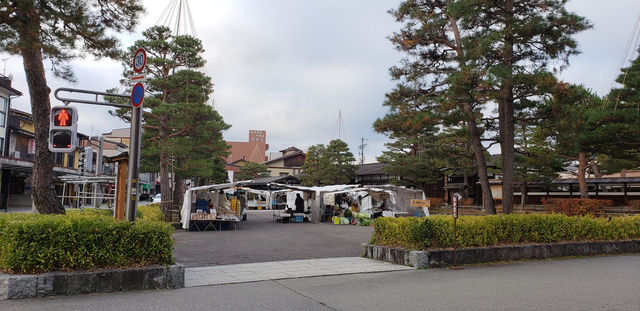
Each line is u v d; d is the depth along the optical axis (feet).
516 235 32.89
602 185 91.15
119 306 16.60
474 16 36.68
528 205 97.19
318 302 17.74
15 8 26.12
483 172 41.60
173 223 57.11
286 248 37.58
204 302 17.52
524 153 46.98
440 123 40.04
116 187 40.06
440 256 28.19
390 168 102.32
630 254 36.78
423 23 41.75
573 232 35.83
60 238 18.94
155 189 221.05
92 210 42.91
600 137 46.68
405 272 25.79
